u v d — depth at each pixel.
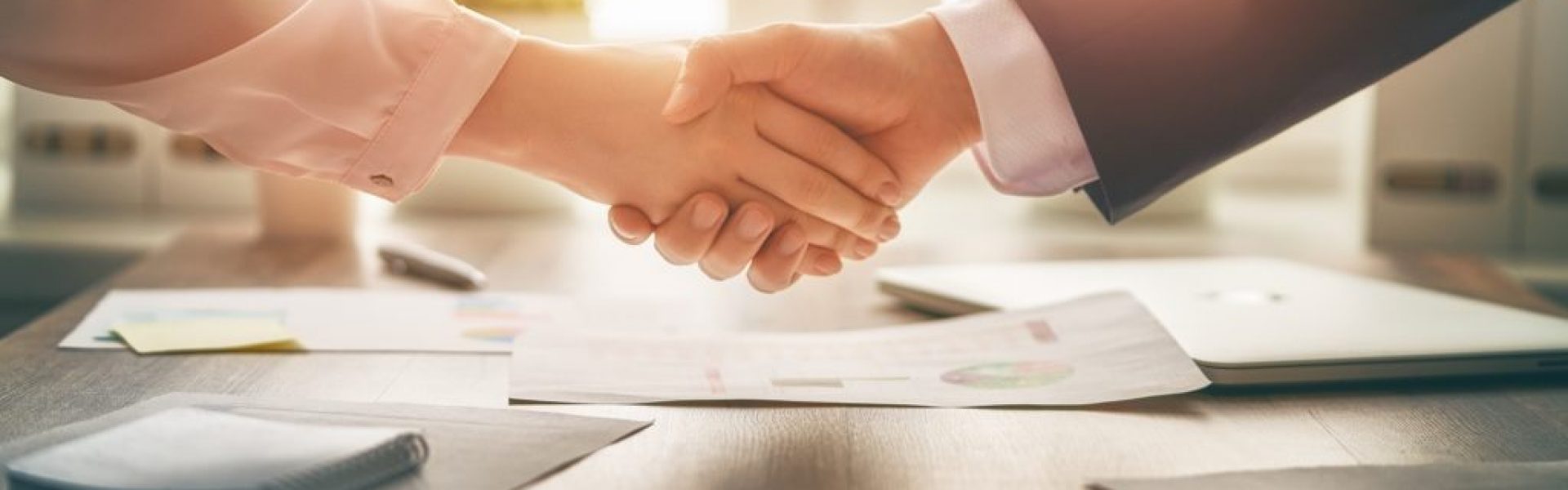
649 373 0.76
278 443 0.53
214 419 0.56
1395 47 0.76
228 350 0.83
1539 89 1.53
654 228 0.88
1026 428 0.66
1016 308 0.93
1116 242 1.46
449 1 0.82
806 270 0.91
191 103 0.79
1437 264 1.29
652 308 1.03
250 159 0.83
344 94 0.80
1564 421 0.68
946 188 1.97
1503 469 0.57
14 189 1.67
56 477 0.50
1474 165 1.55
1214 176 1.74
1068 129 0.84
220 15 0.77
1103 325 0.83
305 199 1.37
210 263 1.20
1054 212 1.77
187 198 1.67
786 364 0.78
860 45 0.83
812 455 0.61
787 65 0.82
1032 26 0.82
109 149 1.66
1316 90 0.77
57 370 0.77
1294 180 2.02
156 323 0.90
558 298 1.07
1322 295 0.95
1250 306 0.90
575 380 0.74
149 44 0.76
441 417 0.64
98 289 1.06
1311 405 0.71
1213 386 0.74
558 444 0.60
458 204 1.68
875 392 0.72
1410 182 1.55
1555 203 1.54
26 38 0.74
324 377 0.77
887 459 0.61
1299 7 0.76
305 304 1.00
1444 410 0.70
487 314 0.98
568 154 0.85
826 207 0.86
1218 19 0.77
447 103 0.81
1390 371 0.75
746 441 0.63
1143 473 0.59
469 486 0.54
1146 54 0.78
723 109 0.83
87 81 0.77
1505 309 0.89
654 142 0.84
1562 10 1.51
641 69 0.85
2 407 0.69
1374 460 0.61
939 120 0.86
